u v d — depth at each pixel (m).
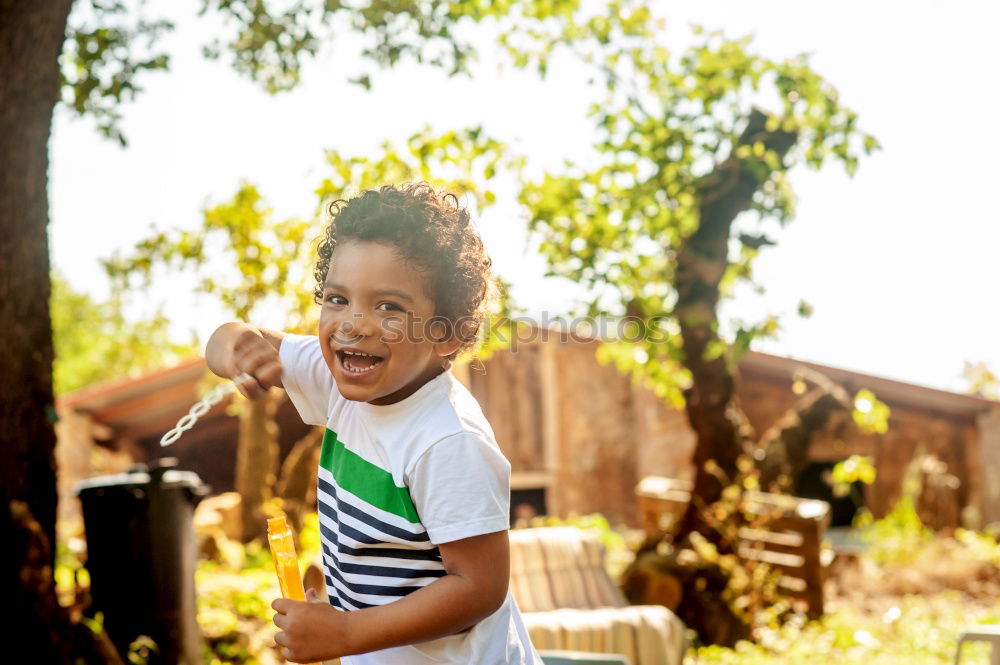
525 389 16.53
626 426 16.61
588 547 6.22
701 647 7.50
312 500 10.72
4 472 4.32
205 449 16.84
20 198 4.44
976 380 16.08
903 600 9.86
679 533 8.54
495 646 1.86
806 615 8.23
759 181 7.92
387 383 1.70
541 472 16.39
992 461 14.79
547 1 8.48
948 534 13.94
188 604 5.26
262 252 8.80
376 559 1.78
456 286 1.75
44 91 4.50
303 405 2.06
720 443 8.48
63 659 4.29
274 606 1.65
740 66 8.27
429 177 7.11
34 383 4.46
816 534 8.28
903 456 15.02
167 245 9.09
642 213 8.30
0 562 4.22
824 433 14.84
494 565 1.69
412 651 1.81
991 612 9.11
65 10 4.51
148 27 7.13
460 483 1.68
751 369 15.80
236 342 1.98
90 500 5.13
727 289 8.65
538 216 8.16
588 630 5.14
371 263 1.67
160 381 16.06
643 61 8.55
